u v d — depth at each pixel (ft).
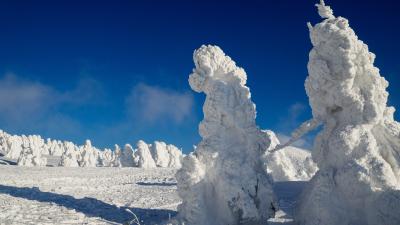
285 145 54.19
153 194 88.69
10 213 60.44
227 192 51.08
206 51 56.54
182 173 52.65
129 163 189.78
